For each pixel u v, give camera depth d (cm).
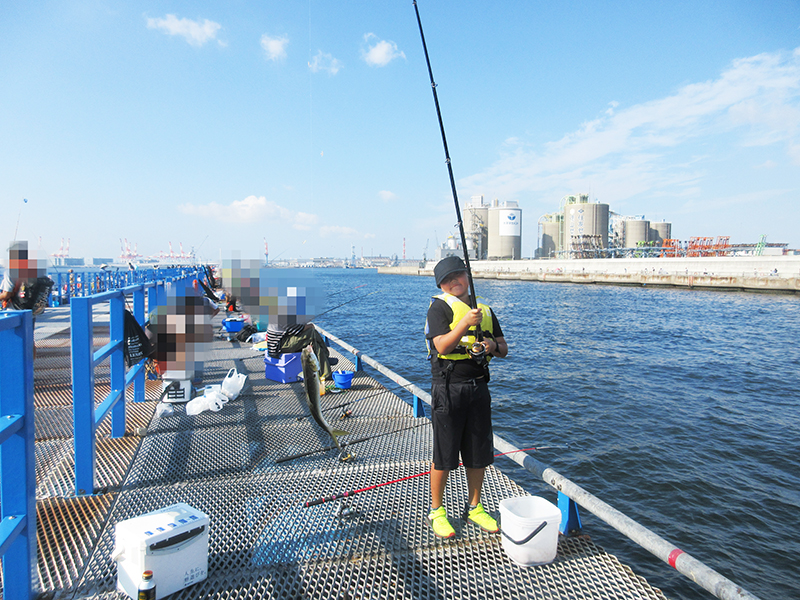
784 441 892
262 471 385
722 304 4288
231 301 1361
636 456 811
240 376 599
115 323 446
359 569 261
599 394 1216
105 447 430
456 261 290
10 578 224
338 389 644
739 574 514
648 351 1898
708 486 706
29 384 226
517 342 2120
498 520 312
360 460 410
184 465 393
